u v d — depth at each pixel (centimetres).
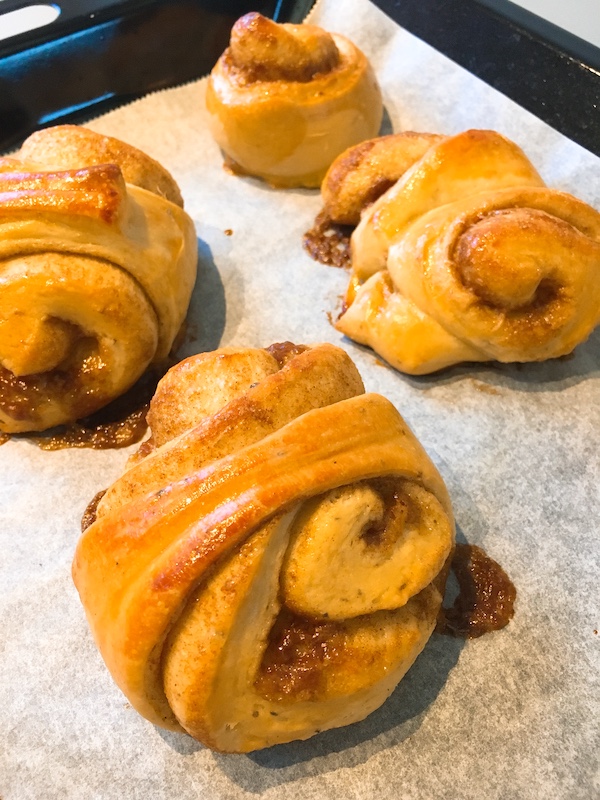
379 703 14
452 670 16
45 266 18
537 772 14
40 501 19
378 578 13
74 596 17
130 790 15
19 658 16
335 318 23
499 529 18
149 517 13
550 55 26
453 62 27
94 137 21
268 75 25
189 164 28
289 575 13
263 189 27
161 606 12
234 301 23
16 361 18
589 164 23
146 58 28
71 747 15
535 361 21
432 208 21
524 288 18
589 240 19
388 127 27
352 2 29
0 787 15
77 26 26
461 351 20
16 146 28
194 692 12
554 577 17
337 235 25
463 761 15
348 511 13
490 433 20
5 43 26
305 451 13
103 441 20
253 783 15
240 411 13
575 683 15
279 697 13
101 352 19
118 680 13
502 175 20
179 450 13
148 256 19
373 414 14
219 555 12
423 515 14
